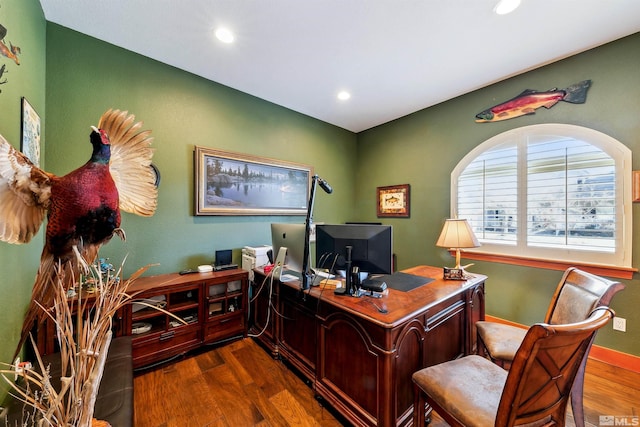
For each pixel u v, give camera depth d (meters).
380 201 3.94
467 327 1.88
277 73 2.54
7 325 1.18
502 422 0.91
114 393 1.16
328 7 1.72
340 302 1.52
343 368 1.50
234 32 1.97
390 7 1.72
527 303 2.50
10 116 1.25
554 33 1.96
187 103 2.52
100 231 0.88
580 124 2.19
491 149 2.76
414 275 2.15
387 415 1.24
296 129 3.47
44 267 0.81
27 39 1.49
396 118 3.71
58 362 1.38
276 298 2.17
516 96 2.57
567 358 0.95
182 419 1.52
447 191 3.15
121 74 2.17
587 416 1.54
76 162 1.98
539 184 2.43
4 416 0.97
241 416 1.54
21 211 0.76
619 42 2.01
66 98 1.94
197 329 2.21
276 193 3.22
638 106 1.94
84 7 1.73
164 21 1.86
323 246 1.74
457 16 1.79
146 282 2.09
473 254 2.86
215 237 2.73
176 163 2.46
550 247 2.36
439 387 1.15
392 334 1.26
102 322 0.71
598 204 2.11
